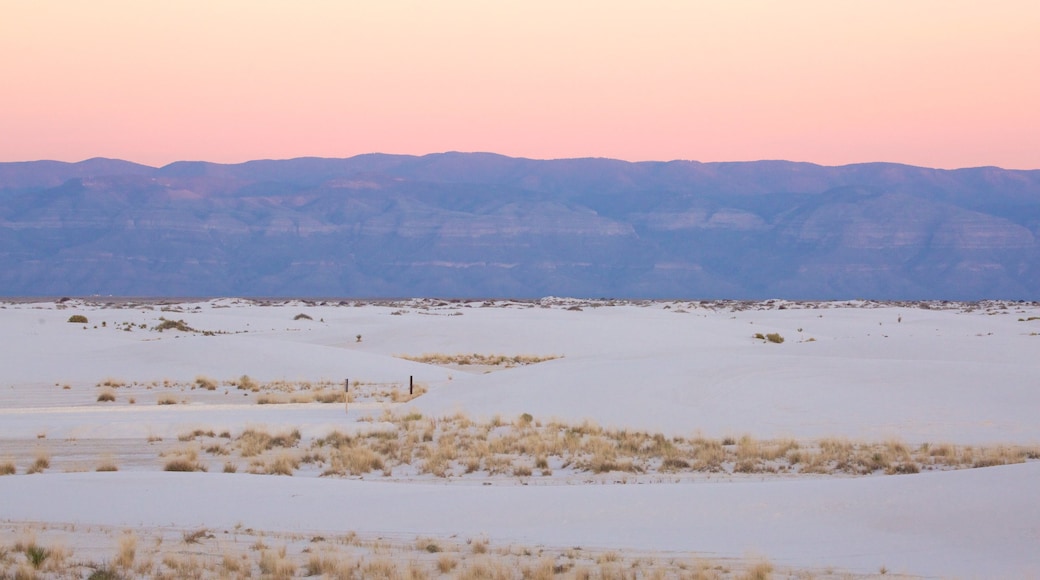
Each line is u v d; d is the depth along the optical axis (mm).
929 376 52500
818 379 52875
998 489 23719
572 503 26500
